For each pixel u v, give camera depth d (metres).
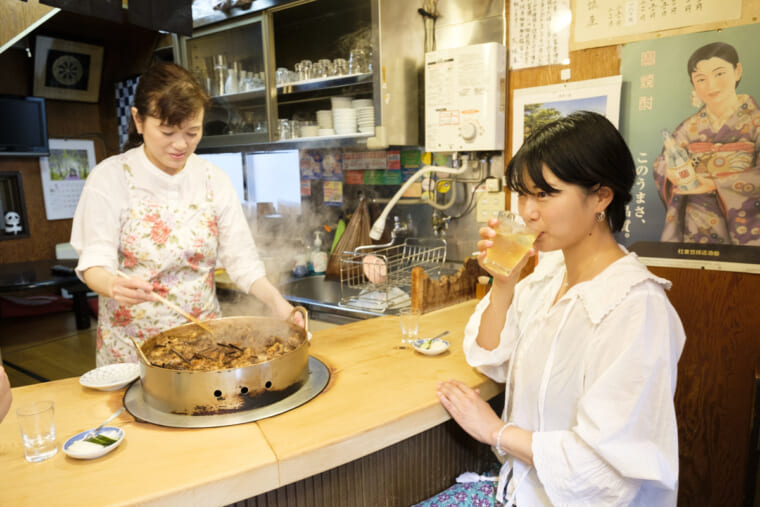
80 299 3.76
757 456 1.57
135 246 1.80
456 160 2.75
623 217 1.18
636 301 1.09
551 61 2.38
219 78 3.35
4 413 0.98
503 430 1.21
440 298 2.21
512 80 2.51
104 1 2.11
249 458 1.04
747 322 2.04
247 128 3.34
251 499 1.12
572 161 1.08
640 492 1.12
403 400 1.30
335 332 1.89
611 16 2.19
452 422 1.54
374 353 1.66
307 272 3.35
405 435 1.23
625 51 2.18
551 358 1.20
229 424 1.17
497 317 1.41
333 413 1.23
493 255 1.31
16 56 4.24
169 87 1.53
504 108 2.51
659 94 2.13
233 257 1.99
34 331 3.78
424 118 2.89
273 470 1.03
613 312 1.10
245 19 3.05
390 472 1.38
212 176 1.96
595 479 1.06
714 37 1.98
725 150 2.01
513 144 2.56
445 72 2.52
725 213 2.04
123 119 4.83
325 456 1.09
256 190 3.81
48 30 4.23
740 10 1.92
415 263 2.98
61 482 0.97
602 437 1.03
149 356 1.37
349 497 1.29
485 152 2.66
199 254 1.91
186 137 1.64
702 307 2.13
